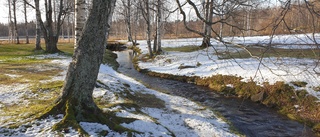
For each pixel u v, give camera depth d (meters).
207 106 9.91
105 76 12.24
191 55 19.14
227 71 13.36
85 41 5.45
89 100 5.64
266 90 10.48
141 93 10.86
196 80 14.13
